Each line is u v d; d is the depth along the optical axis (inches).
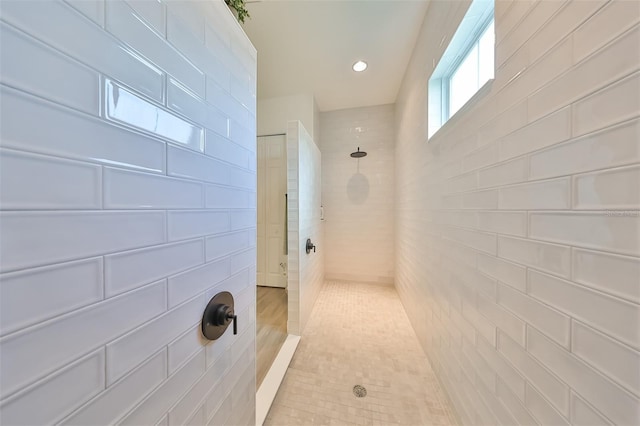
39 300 12.2
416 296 74.4
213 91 27.4
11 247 11.2
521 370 27.7
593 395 19.5
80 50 14.0
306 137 83.9
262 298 104.8
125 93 16.8
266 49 78.7
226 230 30.1
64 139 13.2
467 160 41.3
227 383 30.4
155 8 19.4
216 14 28.0
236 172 32.5
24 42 11.6
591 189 19.7
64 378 13.3
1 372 10.9
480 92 36.5
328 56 82.4
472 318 39.2
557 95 23.0
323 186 126.0
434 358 56.9
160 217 19.9
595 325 19.4
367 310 91.0
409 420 44.8
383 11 64.2
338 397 49.8
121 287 16.6
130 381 17.3
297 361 61.2
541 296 24.9
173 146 21.3
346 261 124.9
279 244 115.3
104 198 15.4
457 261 45.1
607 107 18.5
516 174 28.9
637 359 16.9
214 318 26.7
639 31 16.5
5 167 11.0
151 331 19.1
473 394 38.6
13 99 11.2
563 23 22.2
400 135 101.6
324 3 61.3
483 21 43.3
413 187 79.6
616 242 18.1
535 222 25.8
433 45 59.7
